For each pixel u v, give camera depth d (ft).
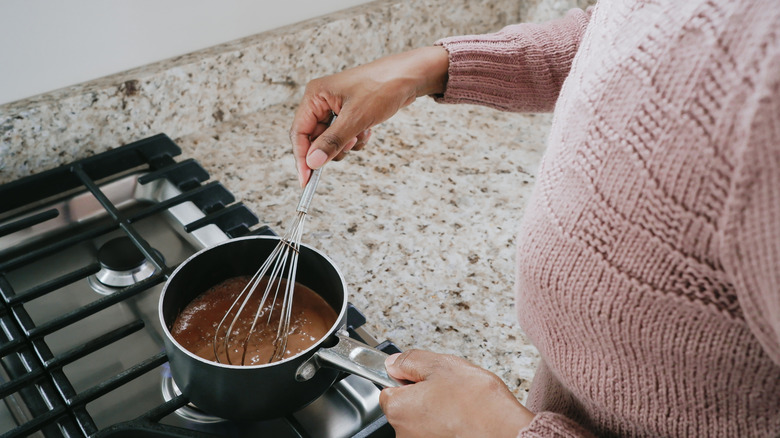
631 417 1.31
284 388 1.71
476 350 2.23
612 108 1.10
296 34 3.31
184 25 3.11
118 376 1.94
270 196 2.92
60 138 2.87
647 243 1.09
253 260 2.09
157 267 2.31
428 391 1.51
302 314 2.05
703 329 1.11
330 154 1.96
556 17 3.75
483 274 2.56
